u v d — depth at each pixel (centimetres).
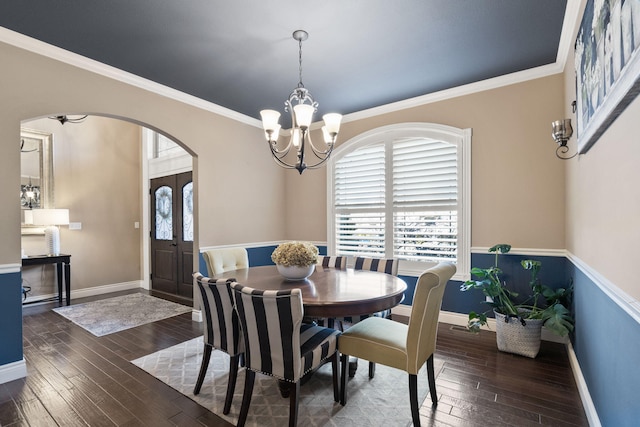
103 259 529
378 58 288
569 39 250
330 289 213
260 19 230
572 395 217
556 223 304
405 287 222
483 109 342
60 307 438
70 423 191
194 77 324
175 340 321
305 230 486
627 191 124
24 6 213
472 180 348
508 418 193
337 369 210
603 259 162
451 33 250
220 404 210
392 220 400
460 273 354
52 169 472
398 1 212
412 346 178
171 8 217
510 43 265
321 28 242
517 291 323
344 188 441
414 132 383
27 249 445
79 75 283
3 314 238
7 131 242
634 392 122
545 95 309
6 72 243
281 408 204
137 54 278
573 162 252
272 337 173
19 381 239
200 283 207
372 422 190
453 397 215
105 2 210
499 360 270
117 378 243
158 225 552
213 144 402
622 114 129
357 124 432
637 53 98
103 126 532
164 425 188
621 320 138
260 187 466
